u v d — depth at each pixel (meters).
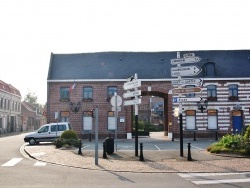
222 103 32.50
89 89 33.56
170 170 11.96
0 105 49.75
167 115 36.16
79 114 33.09
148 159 14.72
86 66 34.72
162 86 33.00
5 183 9.60
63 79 33.41
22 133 53.12
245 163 13.27
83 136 32.81
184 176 10.79
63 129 26.05
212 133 32.31
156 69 34.00
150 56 35.31
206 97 32.56
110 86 33.41
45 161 14.74
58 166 13.23
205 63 33.25
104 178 10.48
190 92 14.77
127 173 11.47
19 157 16.48
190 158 14.30
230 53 35.00
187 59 14.91
